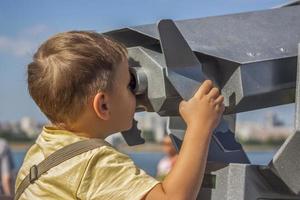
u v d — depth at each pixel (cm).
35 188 193
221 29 210
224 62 198
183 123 212
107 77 190
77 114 192
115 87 192
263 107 205
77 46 190
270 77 198
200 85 191
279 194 196
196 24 210
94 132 194
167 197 180
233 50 200
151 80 194
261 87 197
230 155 208
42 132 202
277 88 200
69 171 189
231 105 198
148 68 195
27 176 197
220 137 209
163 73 191
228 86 198
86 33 195
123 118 195
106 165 187
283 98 206
